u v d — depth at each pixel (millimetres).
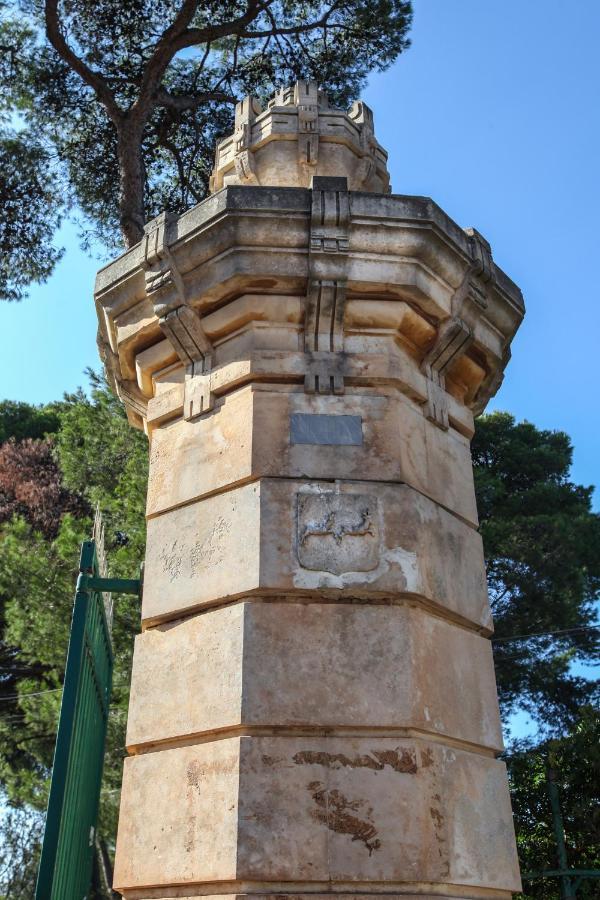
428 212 4254
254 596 3701
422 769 3414
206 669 3660
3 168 10445
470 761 3732
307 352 4188
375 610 3686
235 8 10141
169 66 10367
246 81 10398
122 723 11070
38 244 10945
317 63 10516
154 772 3670
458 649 3979
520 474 19359
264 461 3939
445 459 4461
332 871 3184
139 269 4496
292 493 3883
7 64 10289
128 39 10133
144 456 11914
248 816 3254
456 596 4082
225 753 3422
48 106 10453
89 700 4625
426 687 3631
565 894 8555
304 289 4203
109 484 13242
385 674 3555
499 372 5016
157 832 3527
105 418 13352
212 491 4062
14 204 10711
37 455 23219
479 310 4621
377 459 4020
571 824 9406
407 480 4031
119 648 10984
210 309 4348
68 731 3963
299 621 3627
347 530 3814
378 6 10195
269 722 3414
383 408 4148
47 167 10656
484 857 3539
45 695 13086
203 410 4270
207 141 10133
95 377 13133
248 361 4145
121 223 8258
